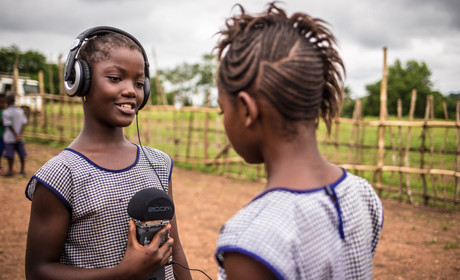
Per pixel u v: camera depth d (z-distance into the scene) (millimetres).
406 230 6199
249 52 834
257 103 835
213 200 7797
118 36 1392
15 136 7973
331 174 919
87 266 1269
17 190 7105
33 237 1229
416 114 68750
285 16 907
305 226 785
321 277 796
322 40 914
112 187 1308
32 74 29297
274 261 718
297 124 849
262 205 806
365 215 945
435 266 4773
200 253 5023
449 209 7562
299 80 818
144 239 1202
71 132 13938
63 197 1226
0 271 4031
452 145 16016
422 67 72500
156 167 1504
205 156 10984
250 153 932
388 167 8453
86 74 1303
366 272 907
